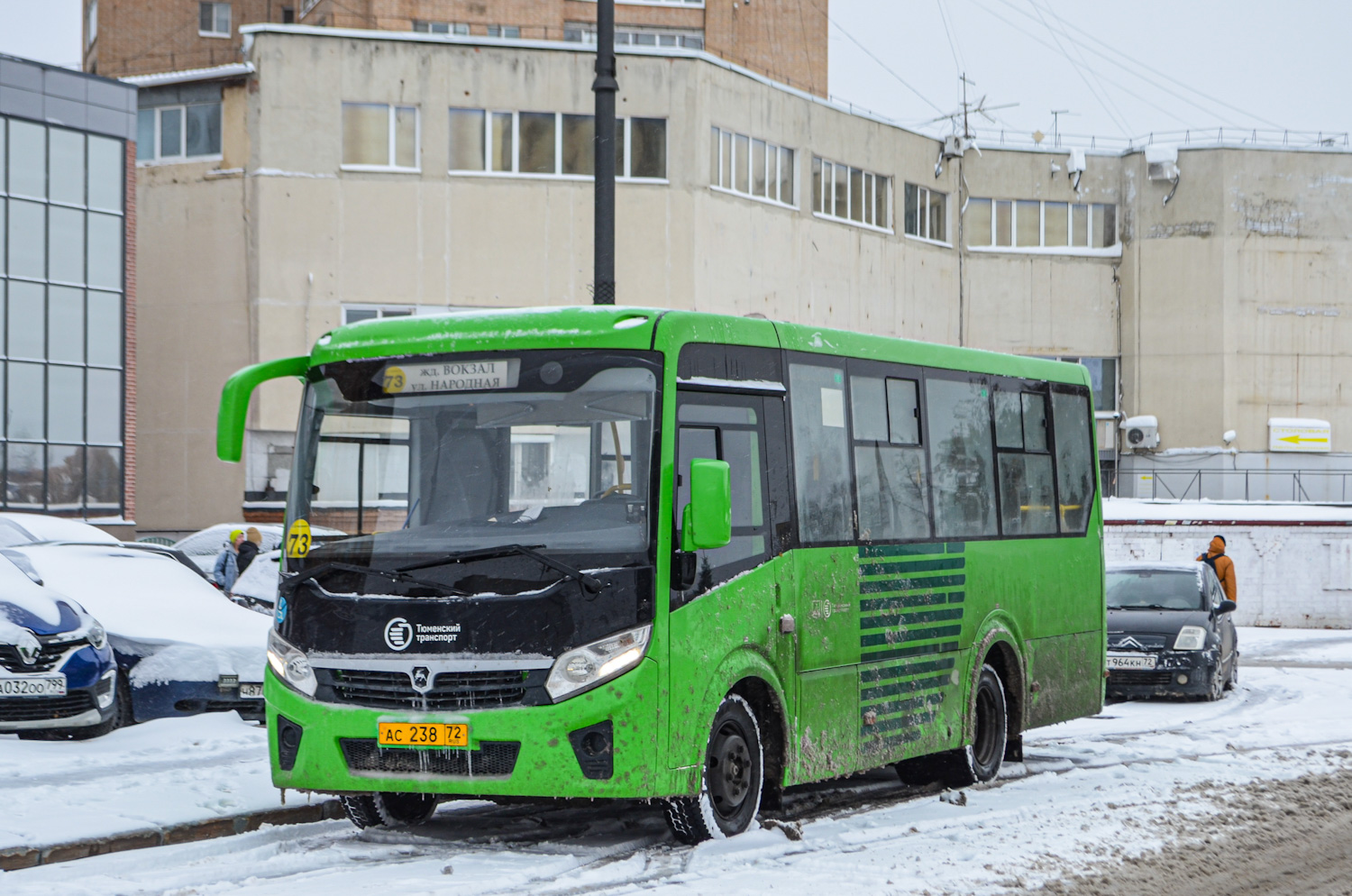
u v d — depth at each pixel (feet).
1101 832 33.01
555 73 135.85
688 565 29.25
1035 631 43.57
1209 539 125.80
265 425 130.82
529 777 28.14
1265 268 171.83
